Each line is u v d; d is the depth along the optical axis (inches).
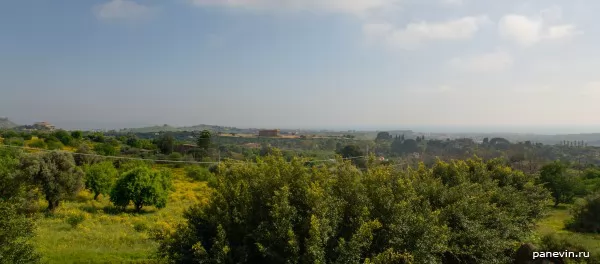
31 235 399.5
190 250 376.5
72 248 615.5
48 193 985.5
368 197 396.8
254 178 416.5
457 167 658.2
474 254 437.7
